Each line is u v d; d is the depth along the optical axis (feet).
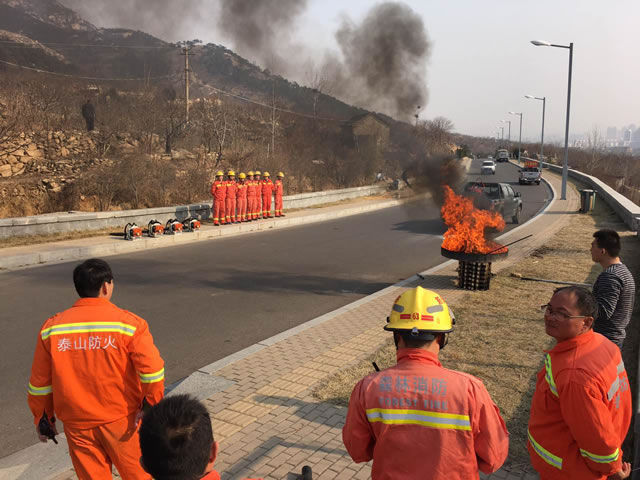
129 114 99.66
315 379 18.85
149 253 46.42
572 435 7.91
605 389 7.75
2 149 67.51
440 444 6.53
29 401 9.83
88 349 9.45
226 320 27.20
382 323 26.04
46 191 62.08
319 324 25.98
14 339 23.47
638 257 41.06
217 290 33.55
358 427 6.97
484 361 20.30
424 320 7.03
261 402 16.96
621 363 8.30
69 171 68.59
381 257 46.09
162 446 5.37
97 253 45.19
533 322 25.57
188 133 102.22
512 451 13.94
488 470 6.73
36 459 13.91
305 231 62.44
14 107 79.97
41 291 32.01
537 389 8.68
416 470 6.55
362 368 19.81
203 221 65.05
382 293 32.35
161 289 33.42
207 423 5.71
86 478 9.78
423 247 51.31
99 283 9.80
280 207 72.02
